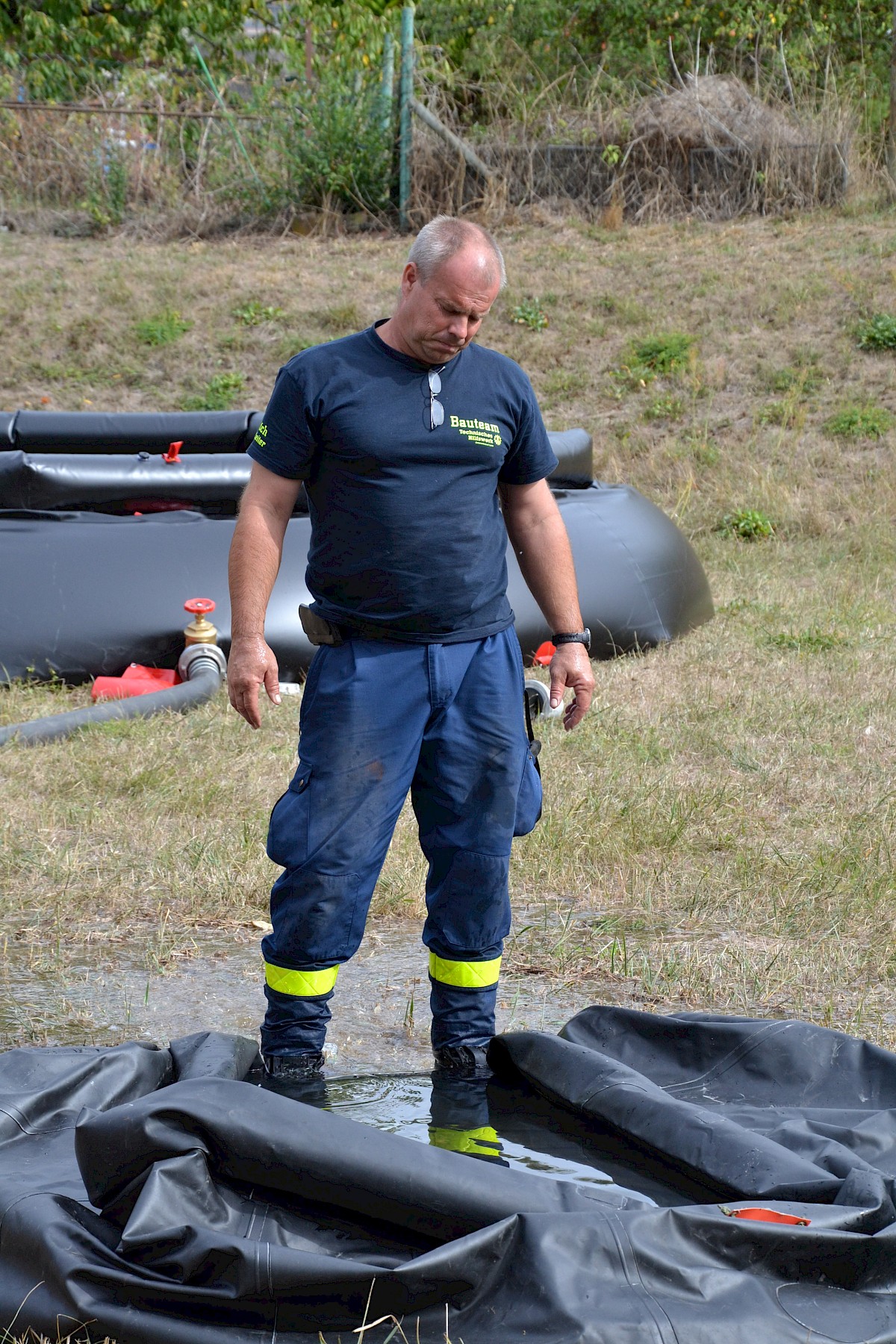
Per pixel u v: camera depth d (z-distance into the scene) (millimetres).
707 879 19781
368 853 13000
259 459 12914
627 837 21172
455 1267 8961
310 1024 13625
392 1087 13586
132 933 17750
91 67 86875
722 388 60750
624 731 27516
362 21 88750
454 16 94812
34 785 23156
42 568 30266
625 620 34375
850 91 78188
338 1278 8883
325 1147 9547
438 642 12906
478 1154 12039
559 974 16672
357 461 12500
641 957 17078
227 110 76625
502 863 13523
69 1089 11688
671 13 89500
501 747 13203
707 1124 11555
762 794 23875
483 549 13023
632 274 68312
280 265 69625
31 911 18328
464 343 12523
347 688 12781
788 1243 9367
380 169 75562
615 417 59750
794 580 44250
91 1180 9500
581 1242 9086
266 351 62219
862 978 16516
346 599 12898
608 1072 12859
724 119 75062
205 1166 9477
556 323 65125
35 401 58625
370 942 17844
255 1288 8867
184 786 23141
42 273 67812
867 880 19516
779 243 70188
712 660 33875
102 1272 8930
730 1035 13547
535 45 90438
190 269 68938
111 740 25609
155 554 30922
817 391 60281
